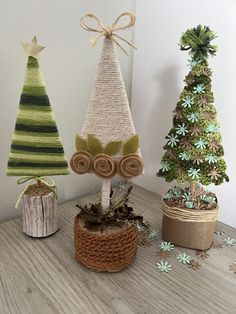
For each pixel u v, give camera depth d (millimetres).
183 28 712
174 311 474
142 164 505
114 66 491
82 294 504
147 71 819
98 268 545
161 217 747
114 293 508
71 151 804
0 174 700
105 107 497
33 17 654
